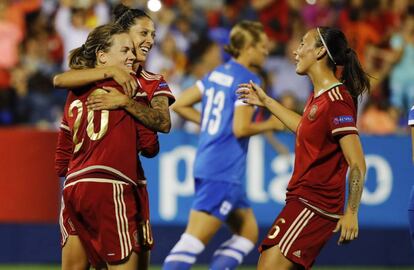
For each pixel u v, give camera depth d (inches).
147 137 671.1
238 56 973.2
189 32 1617.9
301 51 725.3
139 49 717.3
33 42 1576.0
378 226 1295.5
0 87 1541.6
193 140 1266.0
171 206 1263.5
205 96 972.6
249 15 1662.2
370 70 1620.3
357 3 1684.3
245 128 928.3
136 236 661.3
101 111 657.0
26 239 1283.2
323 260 1314.0
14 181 1266.0
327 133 700.7
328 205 711.1
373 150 1290.6
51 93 1555.1
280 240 713.0
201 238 938.7
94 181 652.7
